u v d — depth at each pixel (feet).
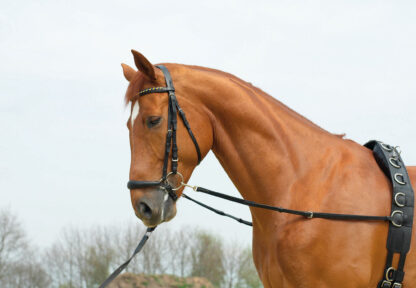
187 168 10.68
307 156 10.61
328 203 10.09
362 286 9.71
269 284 10.54
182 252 139.64
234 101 10.84
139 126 10.51
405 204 9.96
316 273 9.76
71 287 139.54
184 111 10.63
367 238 9.80
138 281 102.99
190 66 11.53
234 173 11.02
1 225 135.74
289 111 11.30
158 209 10.19
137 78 10.75
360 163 10.59
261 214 10.62
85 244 141.59
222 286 137.39
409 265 9.88
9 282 133.69
